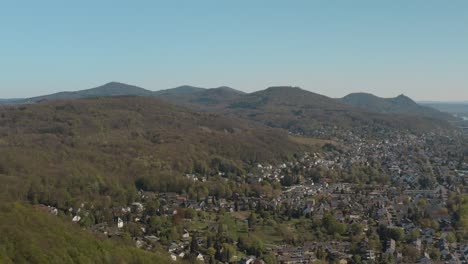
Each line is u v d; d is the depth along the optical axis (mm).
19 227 178125
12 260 158750
